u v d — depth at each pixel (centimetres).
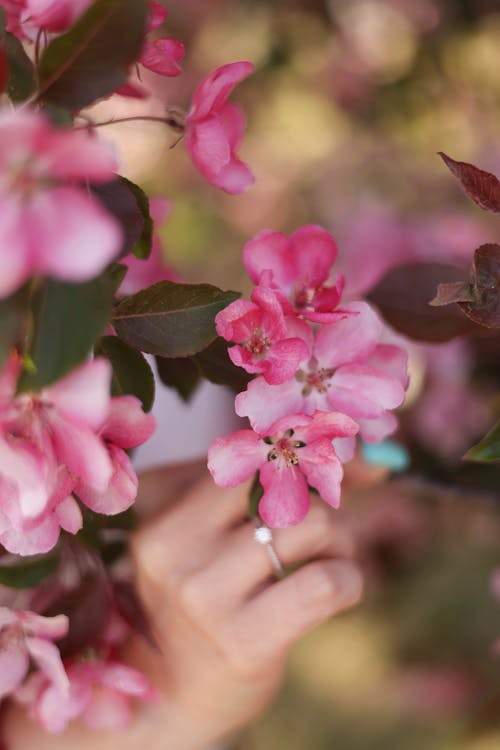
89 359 41
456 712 101
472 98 101
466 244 86
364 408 42
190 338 40
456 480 57
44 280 34
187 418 73
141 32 36
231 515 48
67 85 36
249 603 47
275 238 42
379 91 107
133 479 39
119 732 52
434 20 100
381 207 96
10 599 45
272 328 40
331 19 108
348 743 102
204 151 43
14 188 32
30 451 36
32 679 47
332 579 46
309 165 116
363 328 42
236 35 112
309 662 107
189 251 120
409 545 104
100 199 38
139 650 51
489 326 39
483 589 105
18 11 38
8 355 34
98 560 46
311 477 41
